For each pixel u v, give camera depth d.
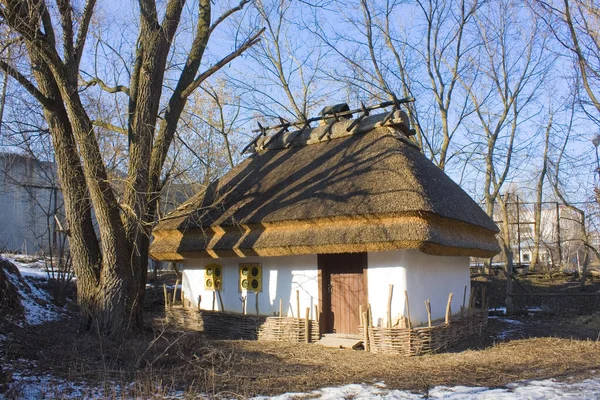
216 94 23.00
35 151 17.30
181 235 14.40
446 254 11.66
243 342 12.08
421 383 8.22
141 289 11.76
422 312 11.95
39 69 10.98
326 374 8.84
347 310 12.21
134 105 12.09
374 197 11.30
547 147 28.69
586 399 7.03
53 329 11.85
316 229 11.78
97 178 10.93
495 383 8.22
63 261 17.11
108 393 7.33
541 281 23.67
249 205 13.63
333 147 14.59
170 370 8.70
